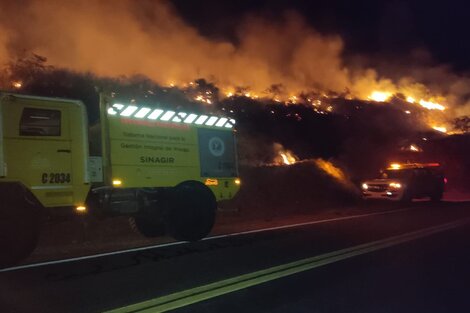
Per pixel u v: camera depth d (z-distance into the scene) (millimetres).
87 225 11156
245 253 8266
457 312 5051
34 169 8141
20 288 6000
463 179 31016
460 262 7406
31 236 7688
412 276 6539
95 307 5168
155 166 10109
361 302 5355
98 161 9305
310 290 5824
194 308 5109
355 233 10492
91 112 11719
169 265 7309
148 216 10289
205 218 10375
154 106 10289
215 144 11414
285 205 16891
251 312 4988
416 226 11453
